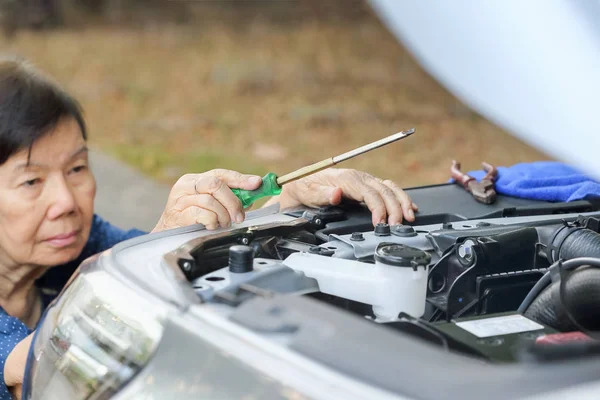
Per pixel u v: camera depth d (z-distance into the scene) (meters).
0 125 1.78
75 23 13.37
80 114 2.01
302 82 9.73
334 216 1.73
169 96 9.30
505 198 1.91
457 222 1.68
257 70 10.31
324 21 12.99
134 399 1.11
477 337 1.18
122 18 13.63
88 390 1.21
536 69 1.36
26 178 1.83
